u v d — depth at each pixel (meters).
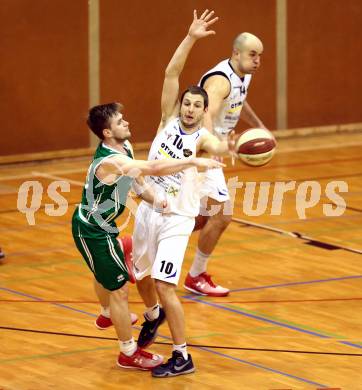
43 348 12.25
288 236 18.41
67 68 25.95
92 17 26.08
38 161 25.86
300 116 30.02
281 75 29.38
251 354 12.06
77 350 12.20
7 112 25.25
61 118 26.09
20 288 14.95
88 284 15.24
